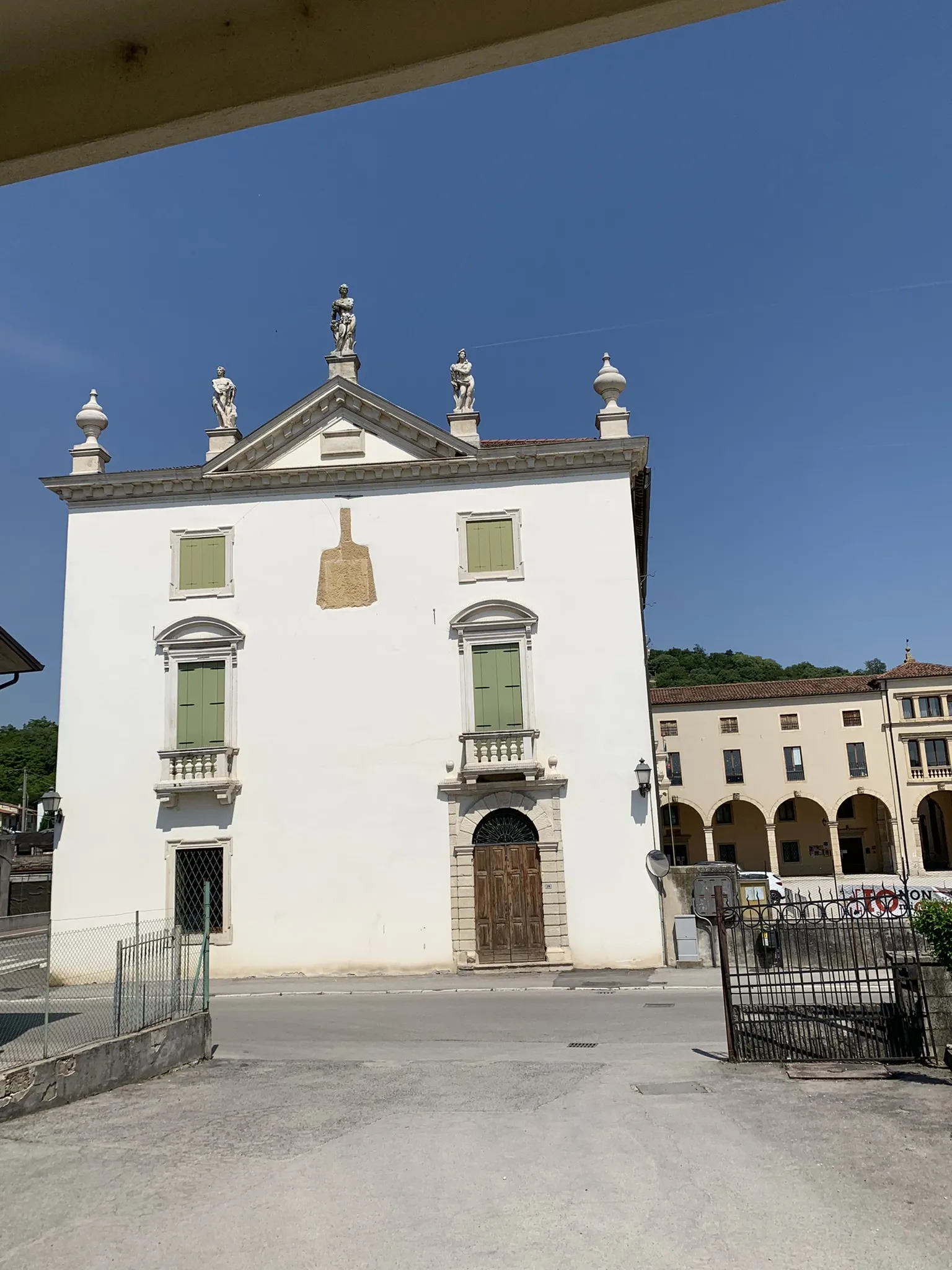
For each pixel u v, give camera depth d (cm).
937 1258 593
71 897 2323
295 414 2478
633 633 2341
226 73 329
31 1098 1055
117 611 2455
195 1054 1367
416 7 317
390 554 2431
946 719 5472
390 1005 1909
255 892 2297
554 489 2427
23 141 344
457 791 2297
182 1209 737
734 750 5688
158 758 2372
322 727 2362
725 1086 1077
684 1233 646
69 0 312
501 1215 694
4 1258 657
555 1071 1225
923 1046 1162
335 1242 659
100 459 2570
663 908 2255
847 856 5816
